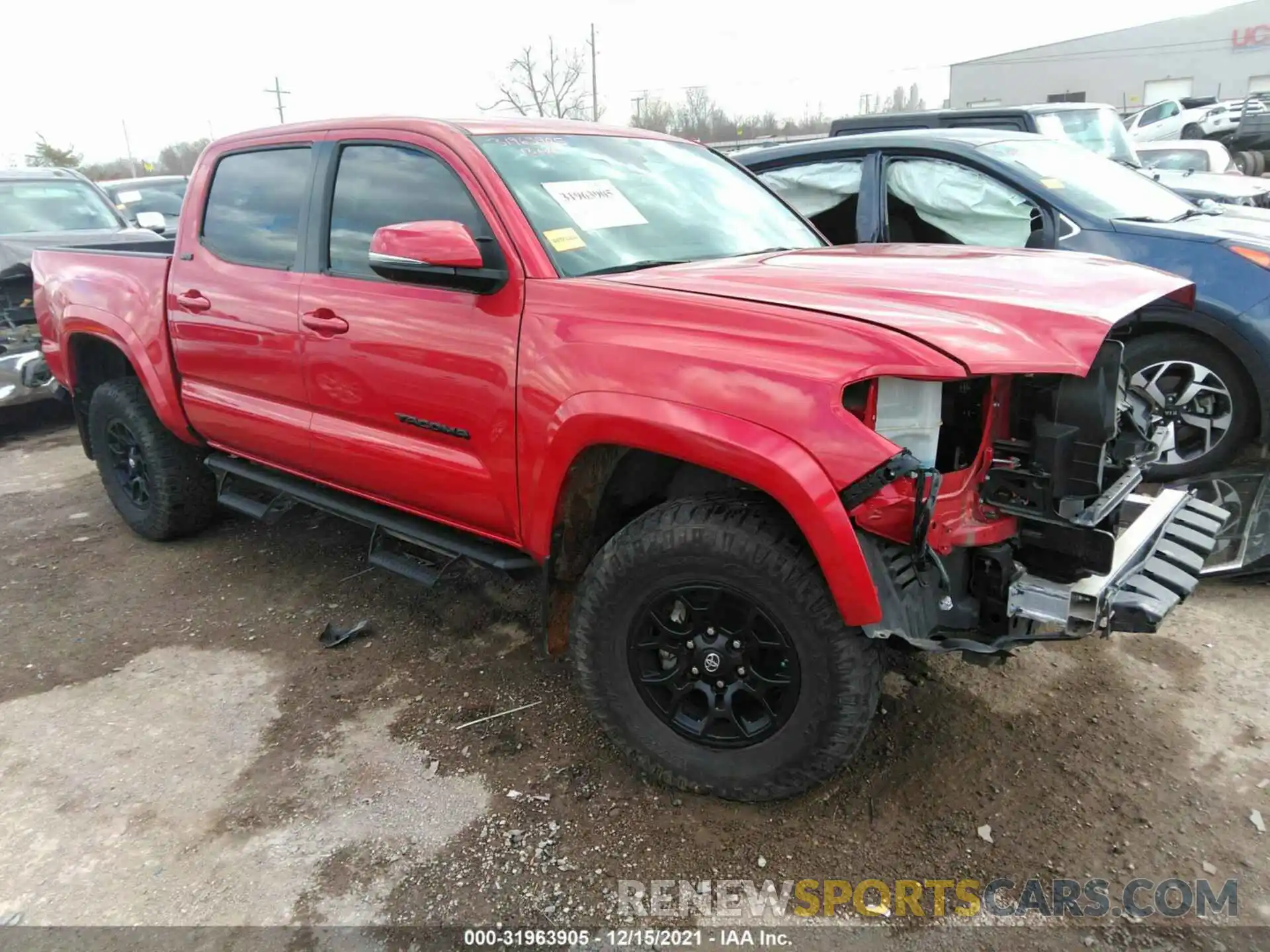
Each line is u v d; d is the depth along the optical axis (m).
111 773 2.79
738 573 2.28
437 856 2.40
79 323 4.41
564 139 3.24
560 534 2.66
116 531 4.85
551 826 2.50
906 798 2.57
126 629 3.73
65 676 3.37
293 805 2.62
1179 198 5.15
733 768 2.46
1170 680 3.08
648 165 3.40
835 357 2.11
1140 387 4.22
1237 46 37.81
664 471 2.73
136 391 4.41
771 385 2.14
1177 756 2.70
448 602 3.86
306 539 4.60
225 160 3.82
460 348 2.75
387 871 2.35
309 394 3.35
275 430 3.54
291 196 3.46
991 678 3.12
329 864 2.38
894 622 2.14
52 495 5.51
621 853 2.40
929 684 3.09
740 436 2.15
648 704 2.57
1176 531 2.58
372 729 2.98
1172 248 4.24
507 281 2.69
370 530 4.69
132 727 3.03
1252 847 2.34
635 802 2.59
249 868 2.38
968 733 2.83
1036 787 2.59
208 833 2.51
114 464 4.65
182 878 2.35
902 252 3.06
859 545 2.09
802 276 2.56
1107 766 2.66
